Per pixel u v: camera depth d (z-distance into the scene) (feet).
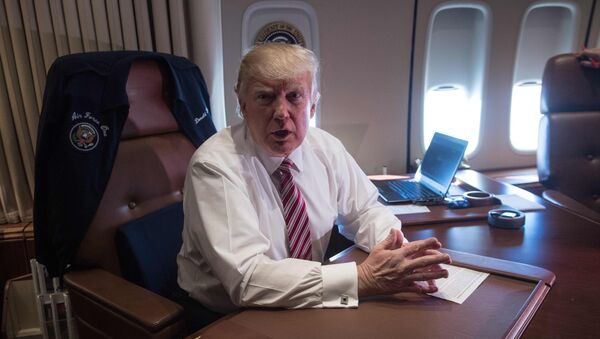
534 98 7.92
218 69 5.57
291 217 3.35
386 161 7.55
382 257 2.70
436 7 6.85
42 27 4.78
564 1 7.24
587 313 2.53
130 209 3.78
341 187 3.91
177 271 3.93
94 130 3.45
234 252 2.71
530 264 3.24
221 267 2.73
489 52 7.27
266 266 2.70
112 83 3.58
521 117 7.98
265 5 6.22
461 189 5.33
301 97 2.90
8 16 4.65
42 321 4.95
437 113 7.67
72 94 3.35
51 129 3.32
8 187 5.13
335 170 3.84
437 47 7.31
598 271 3.11
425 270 2.68
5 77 4.82
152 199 3.96
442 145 5.25
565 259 3.33
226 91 6.49
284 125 2.86
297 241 3.36
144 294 2.95
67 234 3.35
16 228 5.02
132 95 3.84
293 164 3.43
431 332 2.26
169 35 5.31
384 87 7.12
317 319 2.45
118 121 3.62
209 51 5.38
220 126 5.71
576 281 2.95
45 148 3.31
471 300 2.62
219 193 2.88
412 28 6.89
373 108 7.18
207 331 2.34
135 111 3.85
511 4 7.07
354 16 6.63
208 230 2.80
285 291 2.57
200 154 3.14
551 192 5.09
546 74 5.97
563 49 7.70
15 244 5.01
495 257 3.38
